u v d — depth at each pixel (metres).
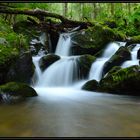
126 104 6.91
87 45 13.03
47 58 11.24
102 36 13.16
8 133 4.03
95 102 7.16
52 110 5.92
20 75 8.99
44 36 14.50
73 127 4.43
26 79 9.21
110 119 5.07
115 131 4.19
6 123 4.67
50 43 14.72
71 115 5.40
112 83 8.58
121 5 30.72
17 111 5.79
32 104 6.64
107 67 10.02
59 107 6.31
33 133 4.05
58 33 14.94
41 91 8.99
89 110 6.00
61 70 10.99
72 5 38.72
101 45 13.04
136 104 6.91
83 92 8.92
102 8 33.25
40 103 6.80
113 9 28.70
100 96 8.18
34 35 14.23
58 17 15.01
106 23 18.06
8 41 10.19
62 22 15.17
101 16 26.62
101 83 8.93
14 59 9.06
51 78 10.84
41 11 14.73
